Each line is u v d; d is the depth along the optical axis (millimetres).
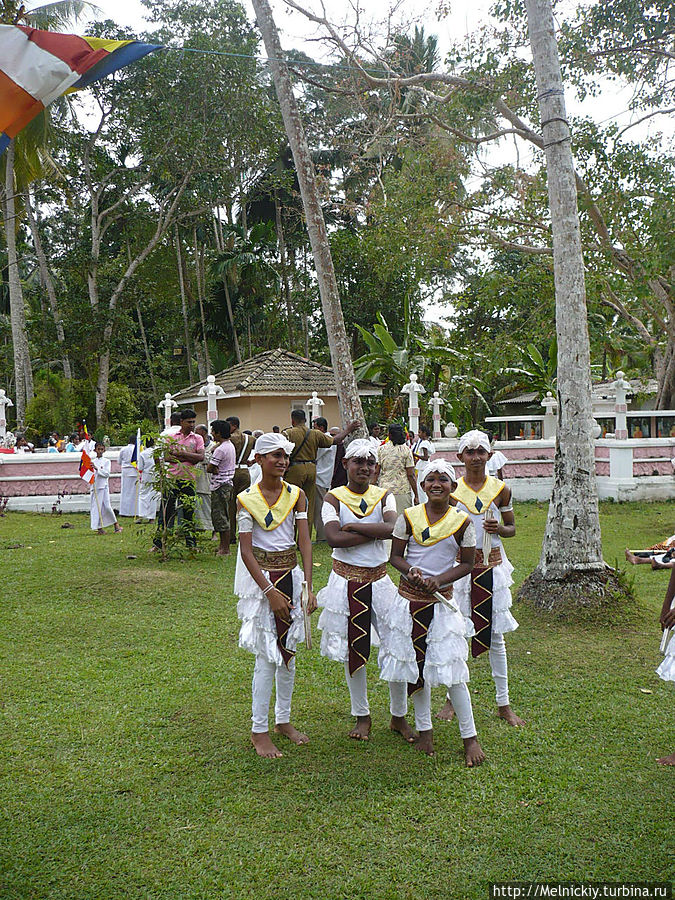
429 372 23234
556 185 7148
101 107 27438
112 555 9867
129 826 3439
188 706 4883
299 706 4973
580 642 6195
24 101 5227
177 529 9484
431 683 4074
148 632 6492
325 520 4367
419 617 4125
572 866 3133
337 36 10391
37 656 5855
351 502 4398
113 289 28141
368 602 4367
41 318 28844
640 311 20359
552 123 7156
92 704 4898
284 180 28688
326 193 15008
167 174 27828
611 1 11992
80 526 13094
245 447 10797
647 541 10977
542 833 3381
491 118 13492
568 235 7102
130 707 4855
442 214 15109
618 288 13875
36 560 9492
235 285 30359
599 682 5316
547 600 6863
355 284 29094
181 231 33062
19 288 25219
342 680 5484
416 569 4070
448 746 4328
